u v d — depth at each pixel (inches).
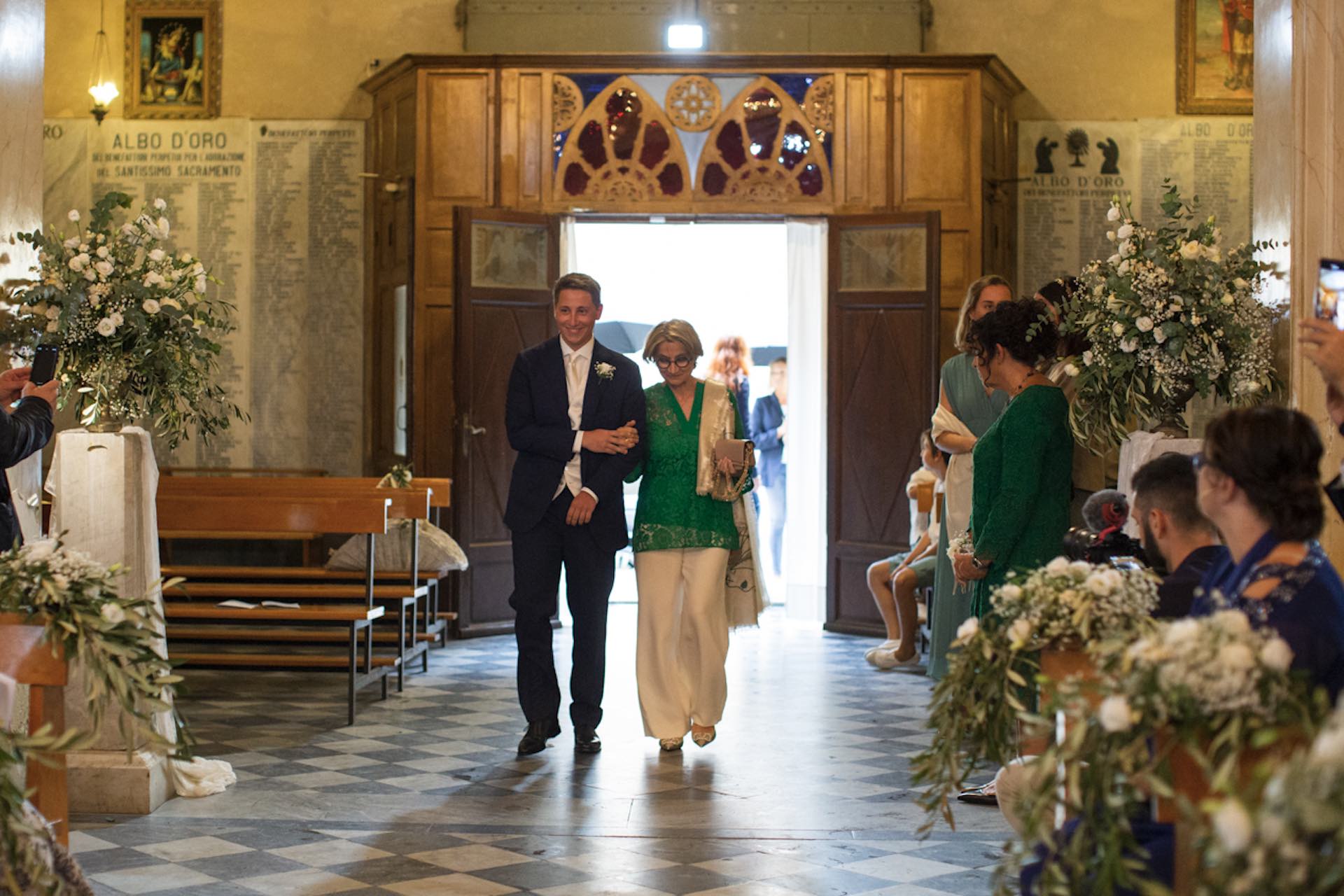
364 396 457.1
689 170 416.8
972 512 195.5
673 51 431.5
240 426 458.9
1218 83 450.9
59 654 117.7
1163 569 146.0
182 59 458.3
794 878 166.9
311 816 196.1
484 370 404.5
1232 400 193.8
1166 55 451.8
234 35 457.4
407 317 418.6
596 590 239.5
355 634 272.8
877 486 402.6
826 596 410.6
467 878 166.2
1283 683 82.0
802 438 426.0
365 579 315.9
